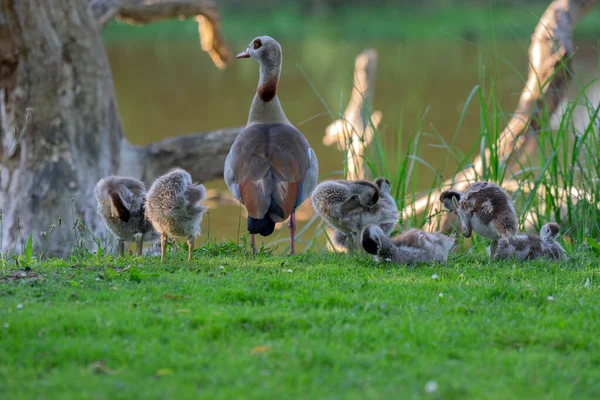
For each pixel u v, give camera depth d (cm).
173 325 797
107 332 772
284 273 1043
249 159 1180
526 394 651
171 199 1047
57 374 680
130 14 2447
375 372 687
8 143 1880
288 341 752
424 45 6594
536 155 2020
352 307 879
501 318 842
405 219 1619
